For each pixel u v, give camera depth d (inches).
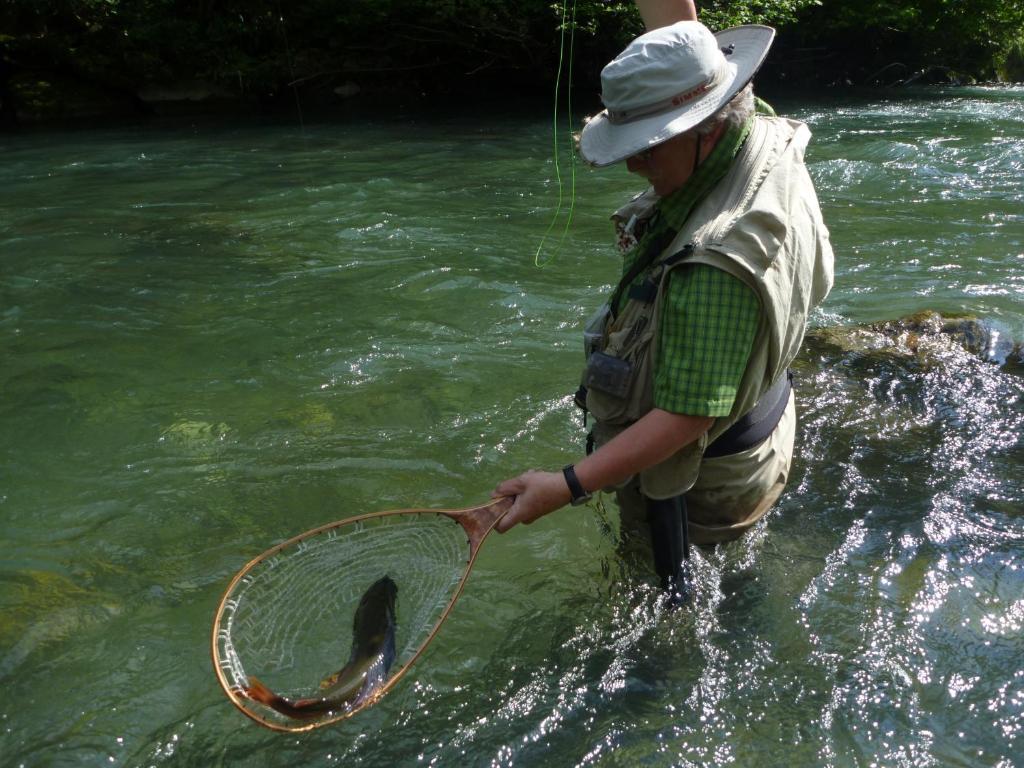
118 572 117.0
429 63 815.7
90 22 724.0
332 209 345.1
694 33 84.1
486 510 88.7
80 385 178.4
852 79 917.8
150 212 346.3
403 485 137.1
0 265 269.4
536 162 458.9
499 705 93.2
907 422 155.7
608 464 85.0
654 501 100.0
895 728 88.2
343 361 187.5
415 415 161.3
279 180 415.5
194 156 494.3
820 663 97.1
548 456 145.3
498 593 110.9
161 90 728.3
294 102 770.8
